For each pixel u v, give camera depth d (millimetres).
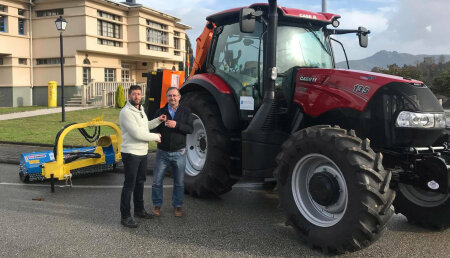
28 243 4066
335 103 4383
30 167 6488
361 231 3531
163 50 27109
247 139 4812
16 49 21078
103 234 4324
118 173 7527
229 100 5410
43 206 5379
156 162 4930
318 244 3875
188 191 5914
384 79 4156
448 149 4289
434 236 4336
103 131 12258
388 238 4258
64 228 4516
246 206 5410
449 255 3787
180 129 4797
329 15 5480
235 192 6207
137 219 4828
